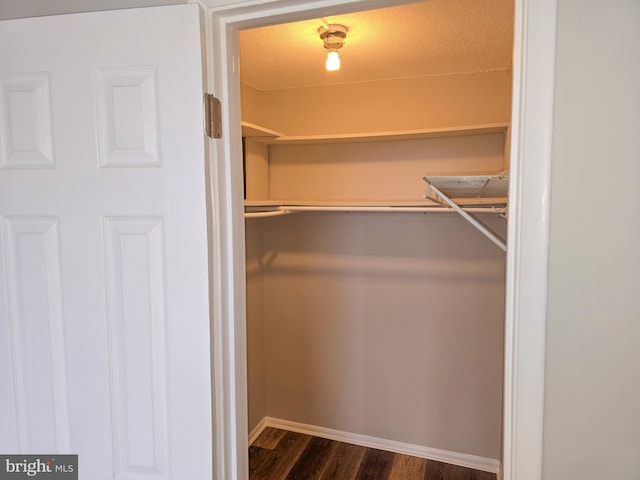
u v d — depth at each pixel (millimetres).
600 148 726
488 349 2391
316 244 2676
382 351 2609
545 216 754
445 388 2500
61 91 947
